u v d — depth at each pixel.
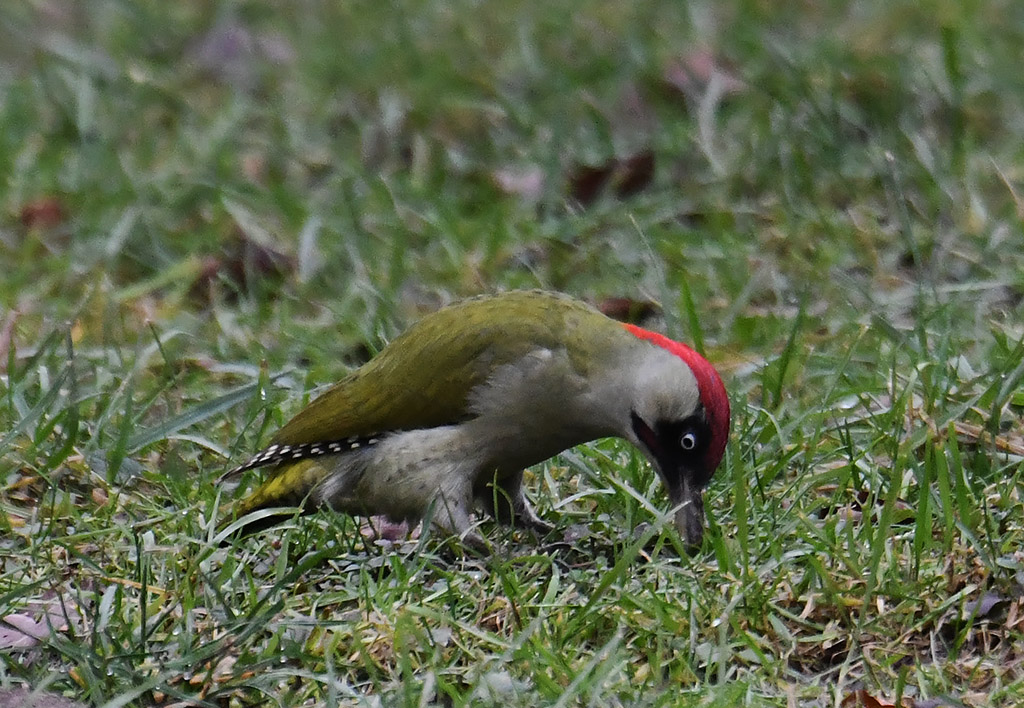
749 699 8.12
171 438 11.30
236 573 9.44
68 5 20.42
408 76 17.62
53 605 9.42
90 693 8.28
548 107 16.83
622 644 8.75
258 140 16.80
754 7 19.02
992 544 9.16
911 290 13.46
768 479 10.29
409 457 10.22
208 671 8.38
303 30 19.25
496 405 10.05
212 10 20.09
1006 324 12.73
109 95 17.61
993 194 15.16
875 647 8.66
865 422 11.04
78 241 14.74
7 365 12.45
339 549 9.82
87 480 10.98
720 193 15.34
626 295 14.03
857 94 16.31
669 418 9.80
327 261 14.35
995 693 8.16
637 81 17.06
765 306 13.70
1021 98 16.42
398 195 15.44
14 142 16.59
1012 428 10.93
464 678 8.41
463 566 9.87
